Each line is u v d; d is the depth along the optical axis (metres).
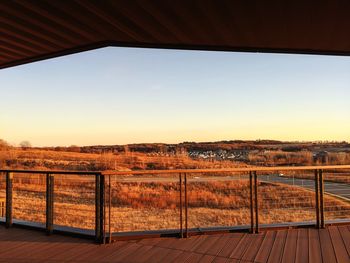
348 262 3.59
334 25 3.83
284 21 3.73
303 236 4.51
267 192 9.46
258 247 4.07
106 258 3.75
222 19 3.70
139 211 9.00
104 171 4.34
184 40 4.34
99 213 4.29
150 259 3.70
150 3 3.35
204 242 4.28
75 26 3.90
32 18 3.68
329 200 9.34
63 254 3.88
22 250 4.02
